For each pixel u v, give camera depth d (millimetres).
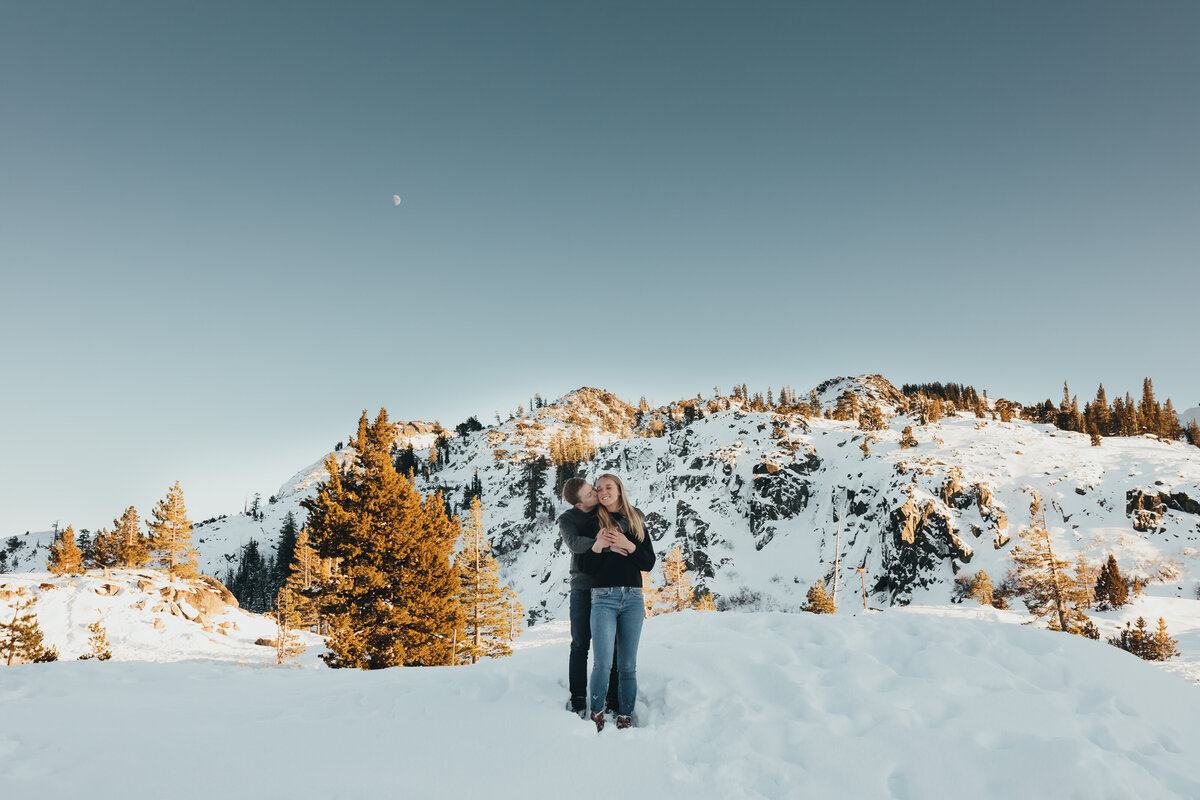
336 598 21953
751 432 106625
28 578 39406
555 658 6340
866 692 4895
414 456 176375
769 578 73312
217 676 7445
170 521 53250
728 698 4906
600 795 3805
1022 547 60062
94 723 4977
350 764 4121
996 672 5328
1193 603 48656
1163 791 3729
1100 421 116125
